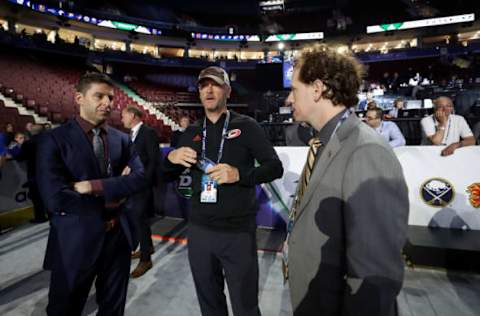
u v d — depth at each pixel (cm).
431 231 250
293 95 86
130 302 190
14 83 1131
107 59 1819
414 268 220
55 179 115
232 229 127
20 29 1772
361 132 72
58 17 1719
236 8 2370
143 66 2014
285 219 315
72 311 127
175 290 204
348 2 2167
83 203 120
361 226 62
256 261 135
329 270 72
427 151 265
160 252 269
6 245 289
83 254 120
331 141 76
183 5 2323
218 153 135
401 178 64
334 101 78
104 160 134
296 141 371
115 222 134
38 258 259
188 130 148
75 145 122
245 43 2364
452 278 205
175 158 128
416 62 1891
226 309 138
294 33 2283
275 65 1097
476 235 239
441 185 260
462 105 704
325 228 73
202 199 128
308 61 80
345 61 78
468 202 254
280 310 179
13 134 558
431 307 174
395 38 2208
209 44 2378
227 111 145
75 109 1180
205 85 132
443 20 1938
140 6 2208
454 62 1752
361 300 61
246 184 123
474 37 2127
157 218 370
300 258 79
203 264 131
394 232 60
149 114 1509
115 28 1969
